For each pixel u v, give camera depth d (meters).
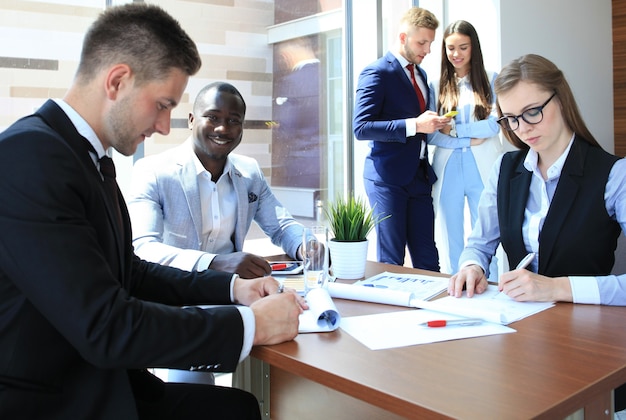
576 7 5.33
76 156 1.14
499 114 1.90
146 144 3.45
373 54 4.56
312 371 1.13
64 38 3.13
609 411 1.14
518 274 1.60
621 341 1.24
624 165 1.73
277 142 4.15
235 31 3.88
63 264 1.05
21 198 1.04
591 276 1.64
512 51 4.51
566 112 1.79
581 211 1.75
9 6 2.96
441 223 4.06
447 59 3.90
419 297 1.63
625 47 5.92
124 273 1.30
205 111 2.22
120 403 1.14
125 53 1.20
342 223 1.97
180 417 1.44
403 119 3.54
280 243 2.40
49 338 1.10
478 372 1.08
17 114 3.04
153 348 1.11
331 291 1.68
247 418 1.47
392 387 1.01
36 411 1.08
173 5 3.54
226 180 2.36
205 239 2.31
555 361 1.12
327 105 4.43
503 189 1.96
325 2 4.36
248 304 1.53
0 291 1.07
